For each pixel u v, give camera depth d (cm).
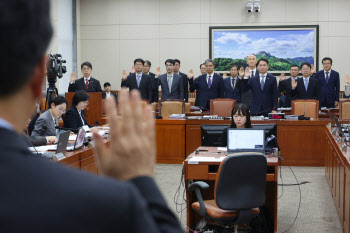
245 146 434
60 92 1230
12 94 45
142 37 1355
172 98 895
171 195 552
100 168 62
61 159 365
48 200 42
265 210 436
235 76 900
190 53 1335
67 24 1285
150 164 61
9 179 42
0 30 43
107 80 1375
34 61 46
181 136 730
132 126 61
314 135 709
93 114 764
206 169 410
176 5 1337
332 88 961
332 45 1280
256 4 1276
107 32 1368
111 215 43
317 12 1282
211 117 737
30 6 45
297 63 1290
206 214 365
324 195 559
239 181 345
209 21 1323
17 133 46
